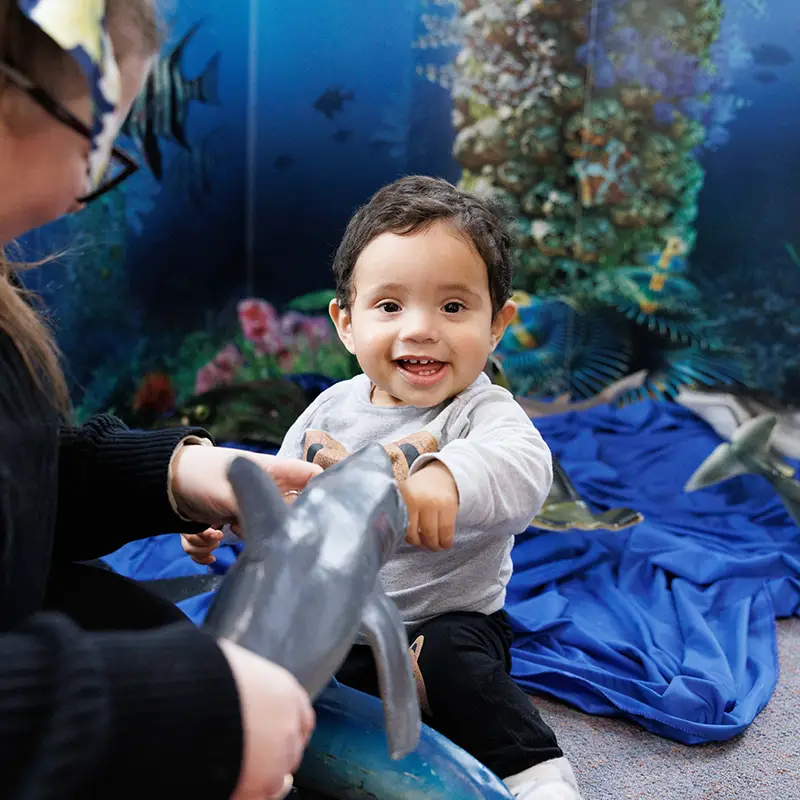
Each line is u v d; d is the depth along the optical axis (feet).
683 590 6.46
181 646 1.59
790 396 10.68
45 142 1.87
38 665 1.45
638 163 11.14
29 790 1.36
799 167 10.36
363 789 2.54
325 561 1.92
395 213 3.97
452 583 3.96
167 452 2.93
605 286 11.57
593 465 9.37
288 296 12.05
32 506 2.09
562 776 3.55
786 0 10.13
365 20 11.42
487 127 11.48
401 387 4.01
